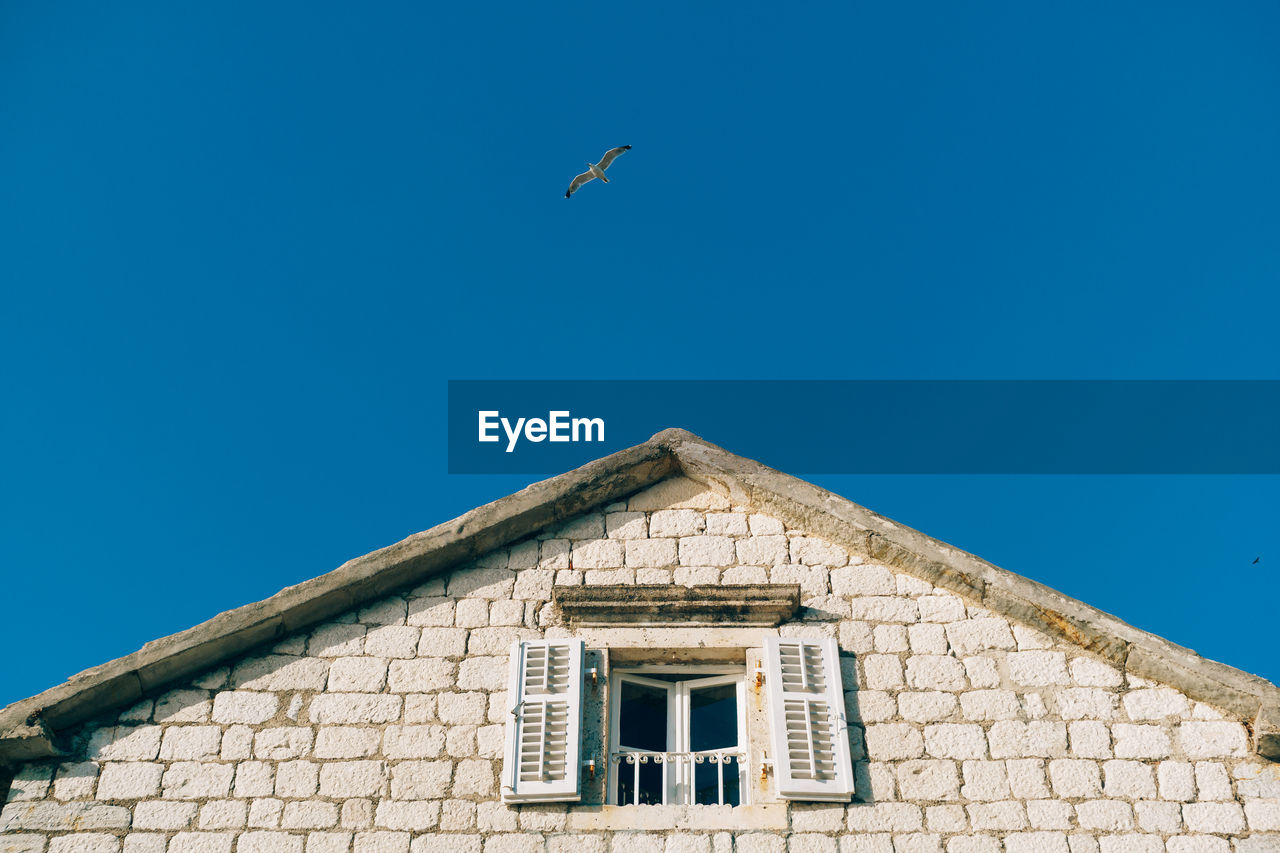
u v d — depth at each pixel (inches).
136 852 286.4
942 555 329.4
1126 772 291.7
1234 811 283.1
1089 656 313.3
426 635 325.7
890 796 291.7
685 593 328.2
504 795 291.7
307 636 325.1
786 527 347.3
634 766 314.8
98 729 306.0
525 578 338.6
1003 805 288.4
